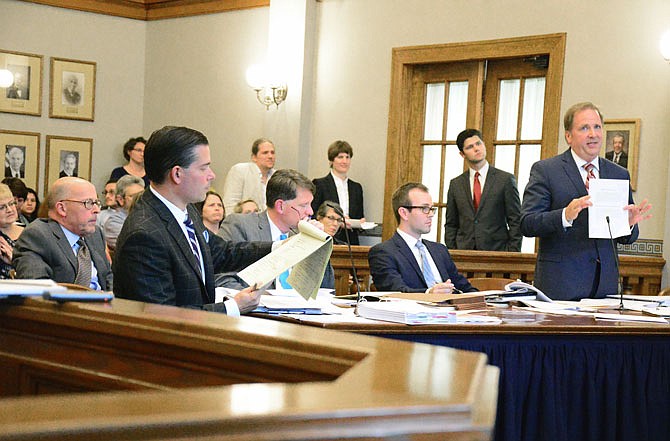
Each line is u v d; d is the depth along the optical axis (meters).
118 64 9.34
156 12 9.34
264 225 3.89
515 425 2.97
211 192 5.64
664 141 6.10
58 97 9.06
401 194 4.24
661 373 3.21
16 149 8.88
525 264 5.51
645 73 6.20
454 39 7.20
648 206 3.66
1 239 4.06
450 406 0.92
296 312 2.93
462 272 5.49
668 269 5.89
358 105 7.74
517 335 2.96
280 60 8.02
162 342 1.61
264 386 0.98
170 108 9.21
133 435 0.77
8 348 1.92
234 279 3.74
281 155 8.03
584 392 3.08
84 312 1.76
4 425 0.74
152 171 2.90
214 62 8.87
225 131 8.75
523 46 6.80
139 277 2.75
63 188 3.56
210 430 0.80
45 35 9.01
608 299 3.88
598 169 3.99
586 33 6.48
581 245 3.91
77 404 0.84
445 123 7.37
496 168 6.48
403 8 7.49
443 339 2.84
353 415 0.87
